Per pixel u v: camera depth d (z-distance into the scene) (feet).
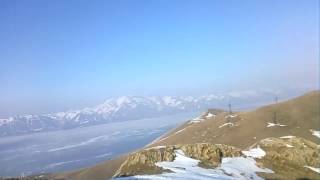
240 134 597.93
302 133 564.71
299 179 272.92
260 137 566.77
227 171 261.24
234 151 302.04
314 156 315.78
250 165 285.02
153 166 266.98
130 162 279.90
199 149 294.66
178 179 228.22
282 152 314.55
